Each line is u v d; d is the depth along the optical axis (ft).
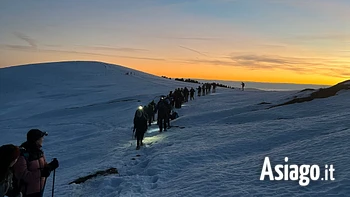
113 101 150.20
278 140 38.06
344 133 33.45
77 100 186.29
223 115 71.61
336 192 18.81
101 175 33.17
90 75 313.53
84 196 27.63
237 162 30.58
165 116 60.03
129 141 55.47
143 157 40.81
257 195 20.54
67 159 47.32
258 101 89.40
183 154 36.11
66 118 116.16
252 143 38.22
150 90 207.82
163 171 31.45
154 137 54.90
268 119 59.26
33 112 156.76
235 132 46.42
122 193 25.48
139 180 29.22
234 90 171.42
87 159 46.26
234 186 23.11
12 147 14.87
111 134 65.36
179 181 27.17
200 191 23.03
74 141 64.64
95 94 202.90
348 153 26.00
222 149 37.19
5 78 294.87
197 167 31.24
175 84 262.47
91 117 107.45
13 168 16.22
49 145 62.39
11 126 110.73
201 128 55.62
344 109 55.62
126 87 236.02
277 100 80.69
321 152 28.02
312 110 60.34
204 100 111.24
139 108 46.96
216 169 28.84
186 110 89.20
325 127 40.24
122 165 37.45
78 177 33.81
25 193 16.49
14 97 227.20
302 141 34.60
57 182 33.68
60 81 288.30
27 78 295.89
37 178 16.87
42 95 223.92
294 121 48.44
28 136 17.24
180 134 52.11
